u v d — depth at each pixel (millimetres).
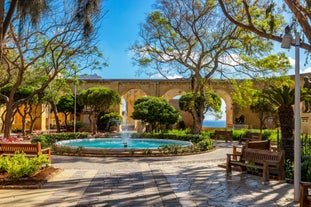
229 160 10664
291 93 10430
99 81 39344
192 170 10922
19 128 37406
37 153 10609
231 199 7078
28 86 27031
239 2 16922
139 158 14078
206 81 22281
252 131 26422
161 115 26938
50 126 41750
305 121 24688
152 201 6863
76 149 14891
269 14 10188
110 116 34625
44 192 7504
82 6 11297
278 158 9305
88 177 9492
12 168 8523
